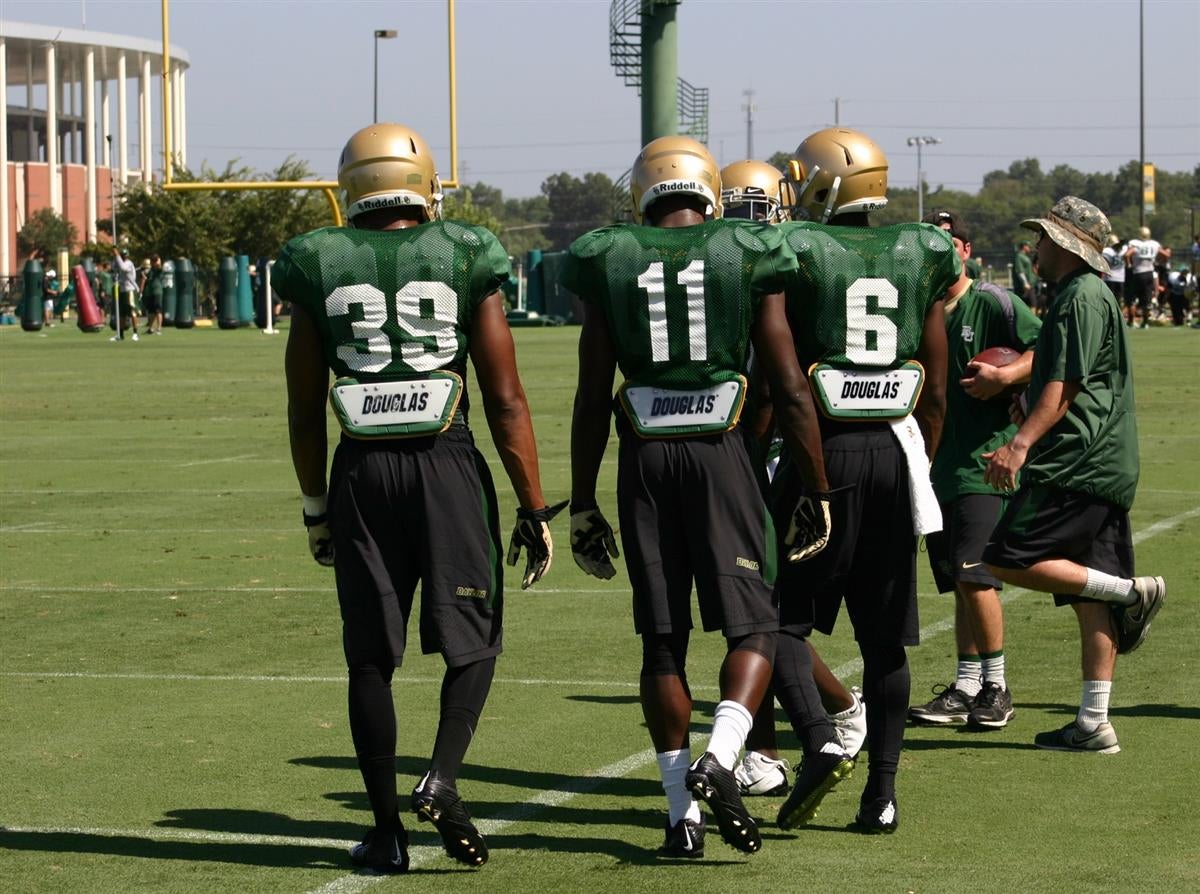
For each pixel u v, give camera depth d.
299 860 16.48
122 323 139.62
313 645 27.00
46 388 83.25
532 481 16.47
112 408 72.19
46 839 17.23
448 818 15.58
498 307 16.44
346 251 16.20
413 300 16.12
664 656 16.41
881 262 17.12
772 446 19.77
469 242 16.25
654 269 16.12
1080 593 19.92
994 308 21.62
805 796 16.73
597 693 23.56
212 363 102.56
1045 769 19.55
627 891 15.34
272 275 16.41
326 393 16.70
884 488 17.02
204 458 54.16
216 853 16.72
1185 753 20.05
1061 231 19.97
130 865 16.34
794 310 17.17
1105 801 18.14
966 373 21.20
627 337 16.23
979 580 21.38
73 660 26.03
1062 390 19.61
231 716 22.47
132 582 32.84
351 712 16.23
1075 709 22.36
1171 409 64.94
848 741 19.38
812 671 17.27
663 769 16.50
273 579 33.06
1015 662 25.19
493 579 16.34
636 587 16.34
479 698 16.16
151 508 43.19
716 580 16.05
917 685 23.97
